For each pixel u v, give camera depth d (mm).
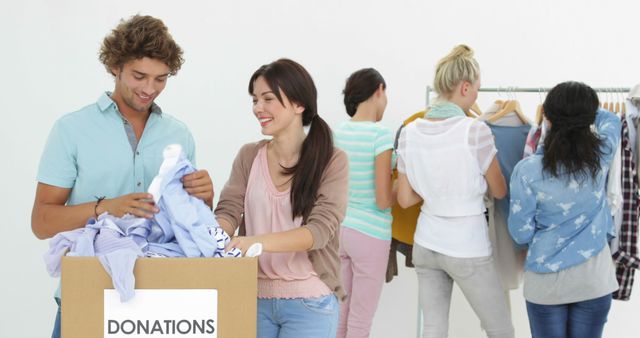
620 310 3580
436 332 2805
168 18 3484
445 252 2686
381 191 2873
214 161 3553
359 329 2975
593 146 2439
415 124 2756
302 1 3559
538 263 2541
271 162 1860
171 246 1460
